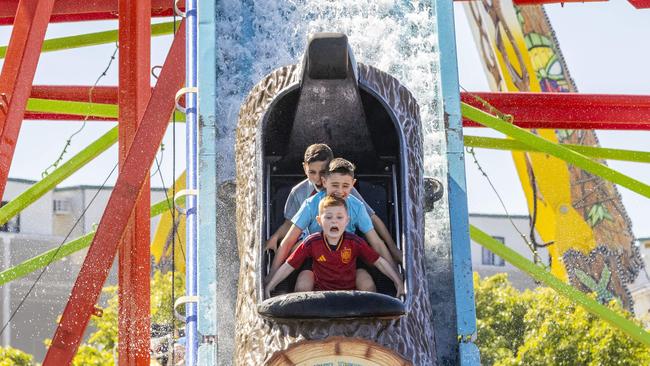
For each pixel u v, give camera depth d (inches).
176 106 497.0
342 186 405.1
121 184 548.4
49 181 724.7
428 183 479.2
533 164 1332.4
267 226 430.6
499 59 1370.6
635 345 1151.6
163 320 1245.7
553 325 1178.0
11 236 1739.7
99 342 1257.4
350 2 533.6
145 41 622.8
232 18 528.1
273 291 422.0
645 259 1748.3
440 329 462.9
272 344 386.0
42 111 742.5
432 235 480.1
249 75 519.2
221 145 497.7
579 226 1347.2
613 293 1359.5
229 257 464.8
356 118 448.8
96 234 544.1
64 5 764.0
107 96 763.4
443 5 523.2
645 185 724.7
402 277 410.9
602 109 765.3
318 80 428.1
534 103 768.9
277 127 452.8
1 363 1252.5
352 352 382.0
